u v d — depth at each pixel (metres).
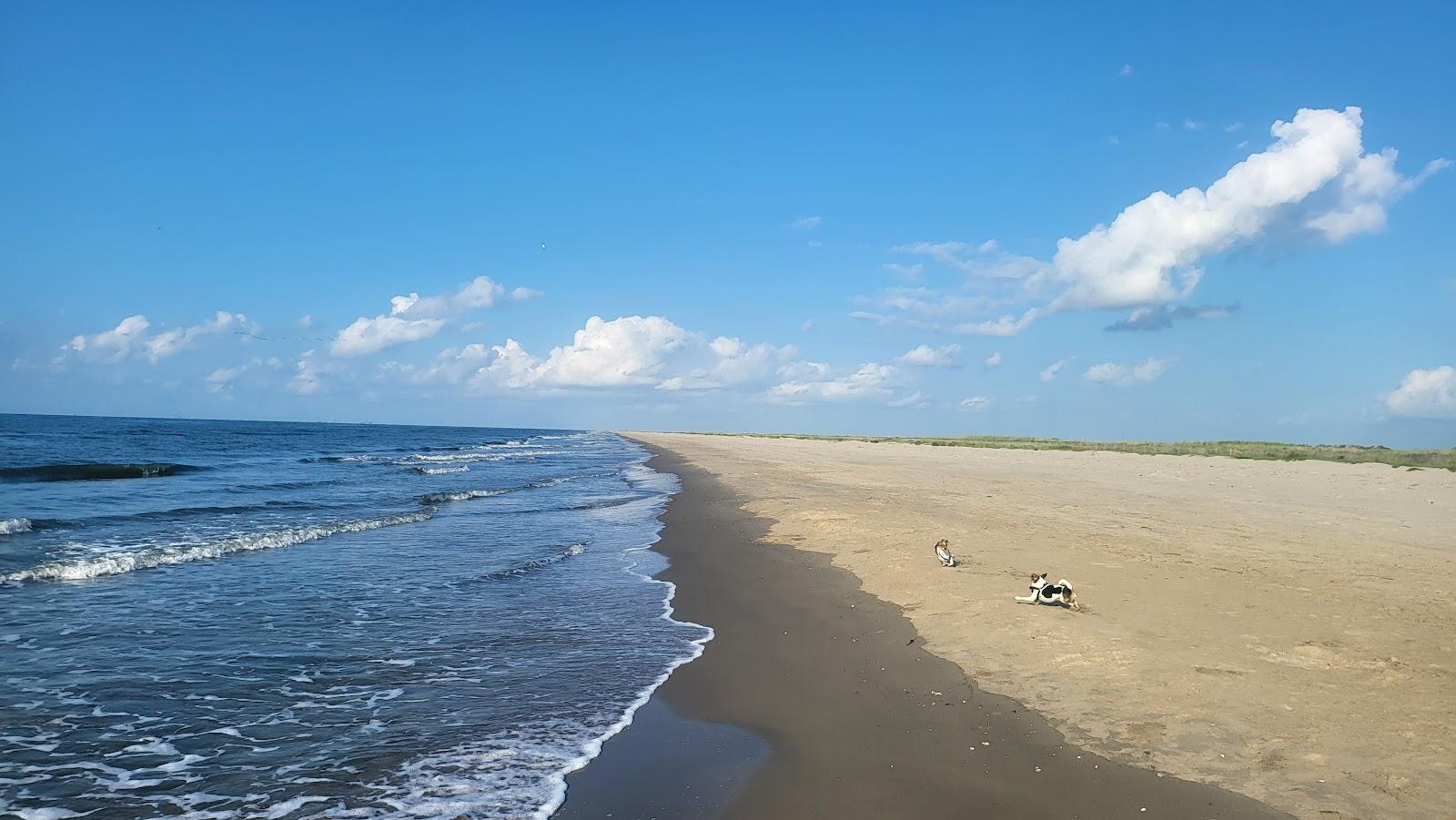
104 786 5.93
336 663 8.98
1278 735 6.32
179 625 10.46
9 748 6.61
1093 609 10.10
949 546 14.65
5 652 9.18
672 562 15.20
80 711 7.45
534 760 6.38
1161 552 13.92
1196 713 6.82
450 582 13.34
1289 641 8.73
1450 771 5.65
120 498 24.88
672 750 6.54
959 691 7.65
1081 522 17.89
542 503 25.72
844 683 8.05
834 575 13.21
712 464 46.19
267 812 5.55
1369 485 28.48
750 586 12.83
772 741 6.68
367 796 5.77
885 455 57.38
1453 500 23.72
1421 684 7.38
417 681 8.37
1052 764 6.01
